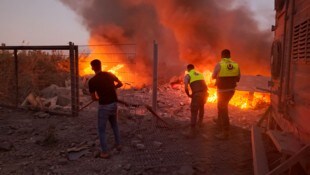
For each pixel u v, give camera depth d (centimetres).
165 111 953
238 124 845
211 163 562
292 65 468
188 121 836
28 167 539
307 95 381
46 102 943
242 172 529
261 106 1057
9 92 1056
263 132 673
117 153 600
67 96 1021
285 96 487
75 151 595
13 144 643
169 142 670
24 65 1143
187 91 720
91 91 577
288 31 495
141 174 518
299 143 412
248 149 634
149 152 609
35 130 735
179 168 542
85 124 778
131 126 765
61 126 764
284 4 562
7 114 893
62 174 515
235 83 723
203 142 675
